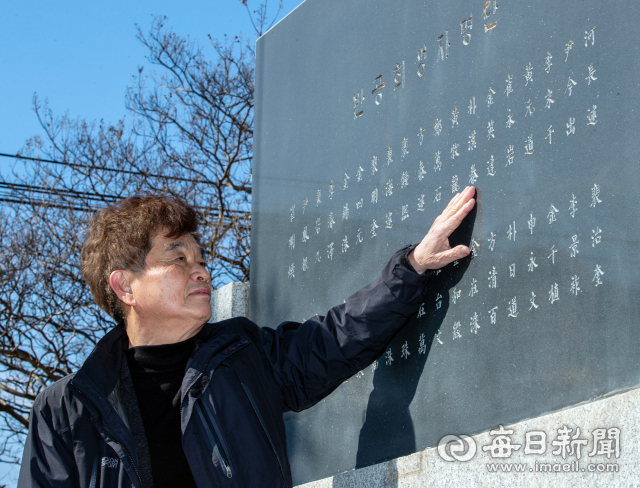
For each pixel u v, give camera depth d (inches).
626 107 56.3
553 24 64.5
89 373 64.3
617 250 54.8
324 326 72.6
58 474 61.8
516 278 63.4
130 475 60.0
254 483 60.6
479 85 72.1
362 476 74.9
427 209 76.0
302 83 106.0
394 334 72.3
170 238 70.0
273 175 109.2
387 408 76.3
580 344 56.3
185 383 63.6
